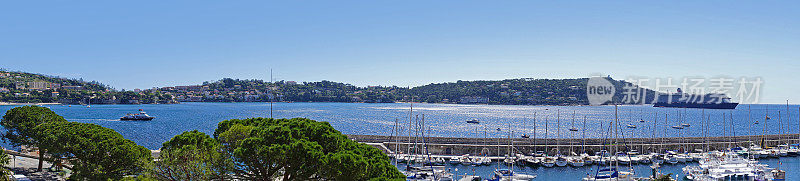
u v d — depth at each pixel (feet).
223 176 126.72
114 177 153.89
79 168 154.40
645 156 317.01
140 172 151.84
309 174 118.52
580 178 270.46
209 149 129.29
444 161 299.58
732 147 361.92
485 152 323.98
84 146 157.89
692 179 263.49
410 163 301.22
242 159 120.67
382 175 123.44
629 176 254.68
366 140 347.97
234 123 147.64
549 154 331.16
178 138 135.95
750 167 260.42
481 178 266.16
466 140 334.85
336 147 130.72
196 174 123.65
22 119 193.67
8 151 241.76
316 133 132.57
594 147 335.47
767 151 344.49
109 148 155.63
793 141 392.88
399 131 634.43
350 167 116.16
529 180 258.98
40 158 198.80
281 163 121.80
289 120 146.92
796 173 289.12
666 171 290.35
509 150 315.99
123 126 644.69
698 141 356.38
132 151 155.63
